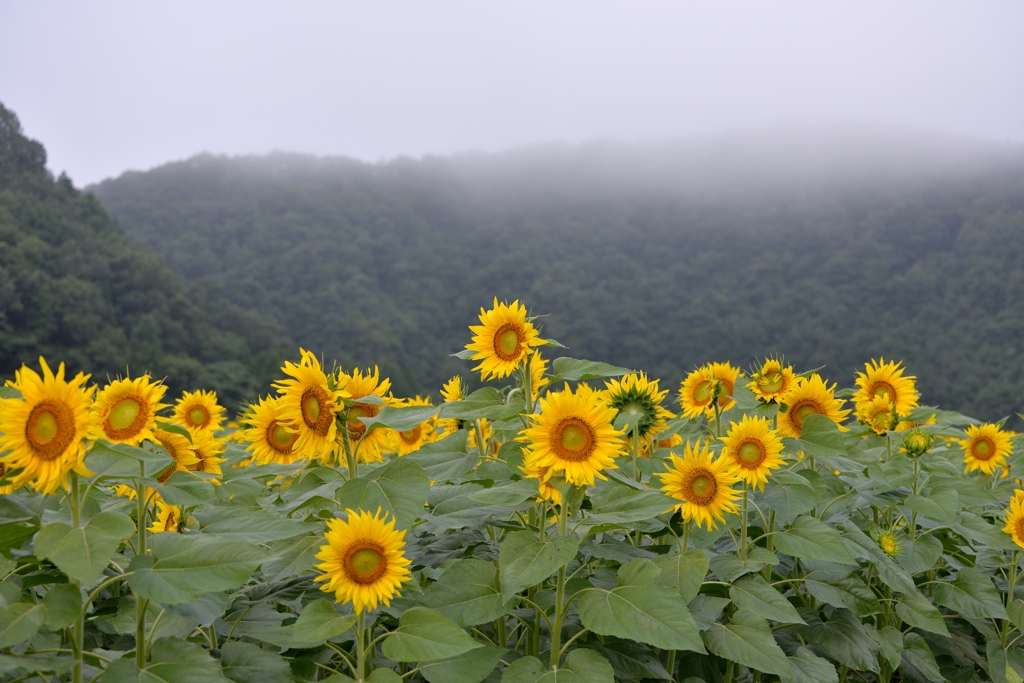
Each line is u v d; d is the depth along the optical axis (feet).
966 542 13.89
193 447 11.75
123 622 9.61
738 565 11.35
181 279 489.26
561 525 9.98
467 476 11.57
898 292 597.11
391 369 425.28
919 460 13.98
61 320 360.69
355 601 8.39
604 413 9.66
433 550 11.73
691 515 10.66
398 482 9.77
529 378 11.09
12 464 7.72
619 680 10.92
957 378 466.29
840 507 13.78
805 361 578.25
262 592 10.34
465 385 13.57
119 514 7.79
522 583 8.86
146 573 7.66
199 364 374.43
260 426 11.85
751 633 10.37
